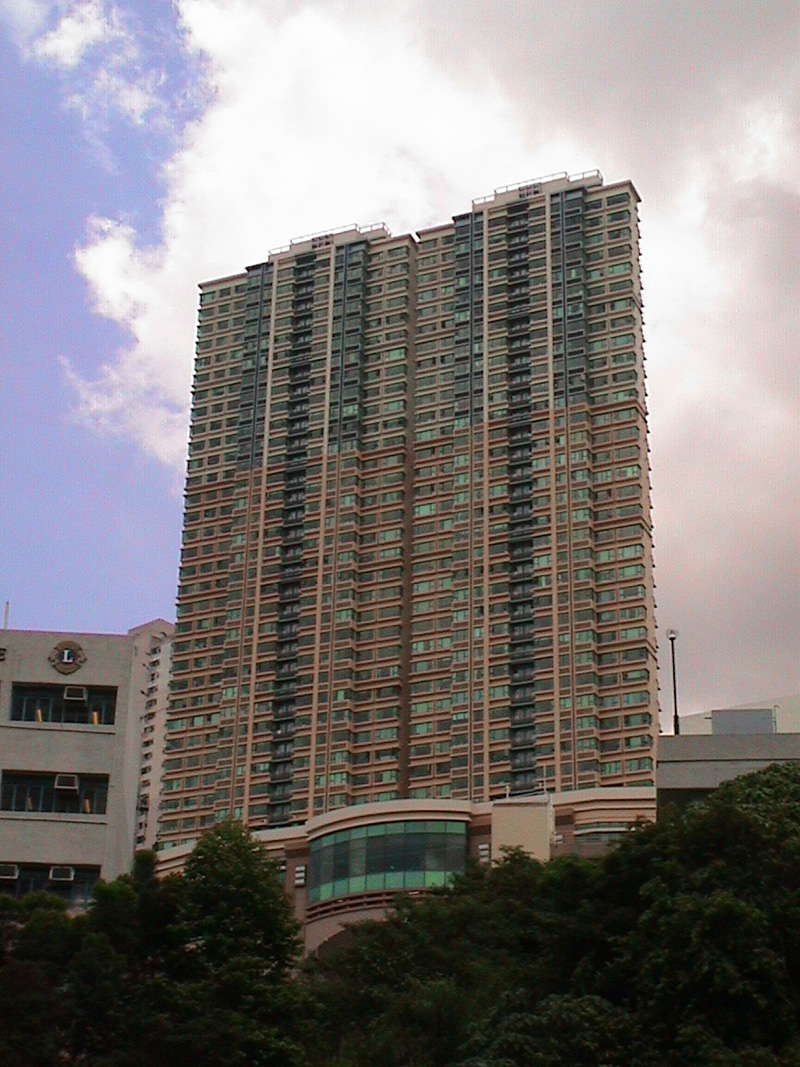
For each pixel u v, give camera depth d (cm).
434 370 19288
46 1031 5288
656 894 5138
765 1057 4444
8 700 8094
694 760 6994
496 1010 5219
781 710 11019
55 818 7831
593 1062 4738
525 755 16812
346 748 17625
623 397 18162
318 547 18788
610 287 18738
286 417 19688
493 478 18275
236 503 19500
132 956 5816
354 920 10300
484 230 19625
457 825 10450
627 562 17400
